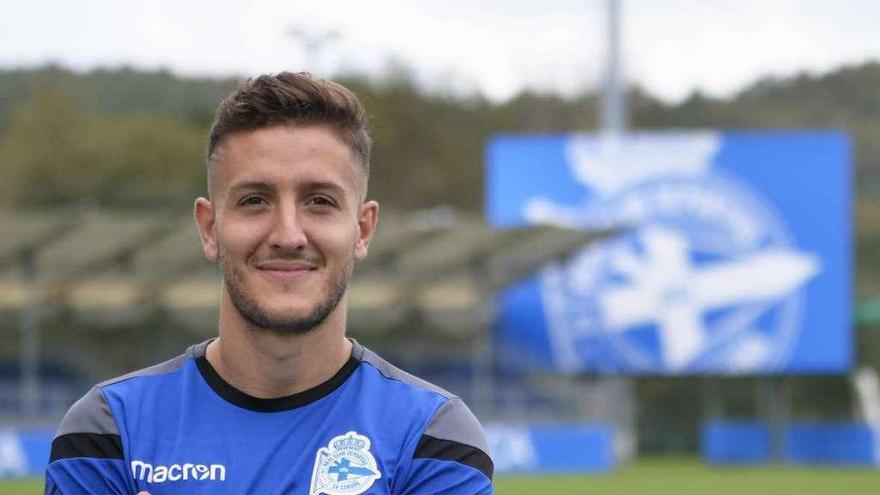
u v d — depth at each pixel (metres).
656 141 34.91
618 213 34.94
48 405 35.09
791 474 32.59
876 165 56.53
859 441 38.41
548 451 33.19
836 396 45.78
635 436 43.84
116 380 3.26
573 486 27.09
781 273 34.78
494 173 35.19
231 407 3.15
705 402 48.53
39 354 37.53
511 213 35.09
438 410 3.22
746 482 29.02
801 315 34.81
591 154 35.03
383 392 3.22
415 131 60.16
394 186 59.66
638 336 34.91
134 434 3.16
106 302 33.50
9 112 62.53
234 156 3.04
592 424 33.97
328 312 3.06
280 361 3.10
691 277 34.81
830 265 34.72
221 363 3.19
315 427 3.15
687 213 34.84
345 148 3.06
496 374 36.28
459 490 3.18
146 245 31.14
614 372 34.97
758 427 38.25
